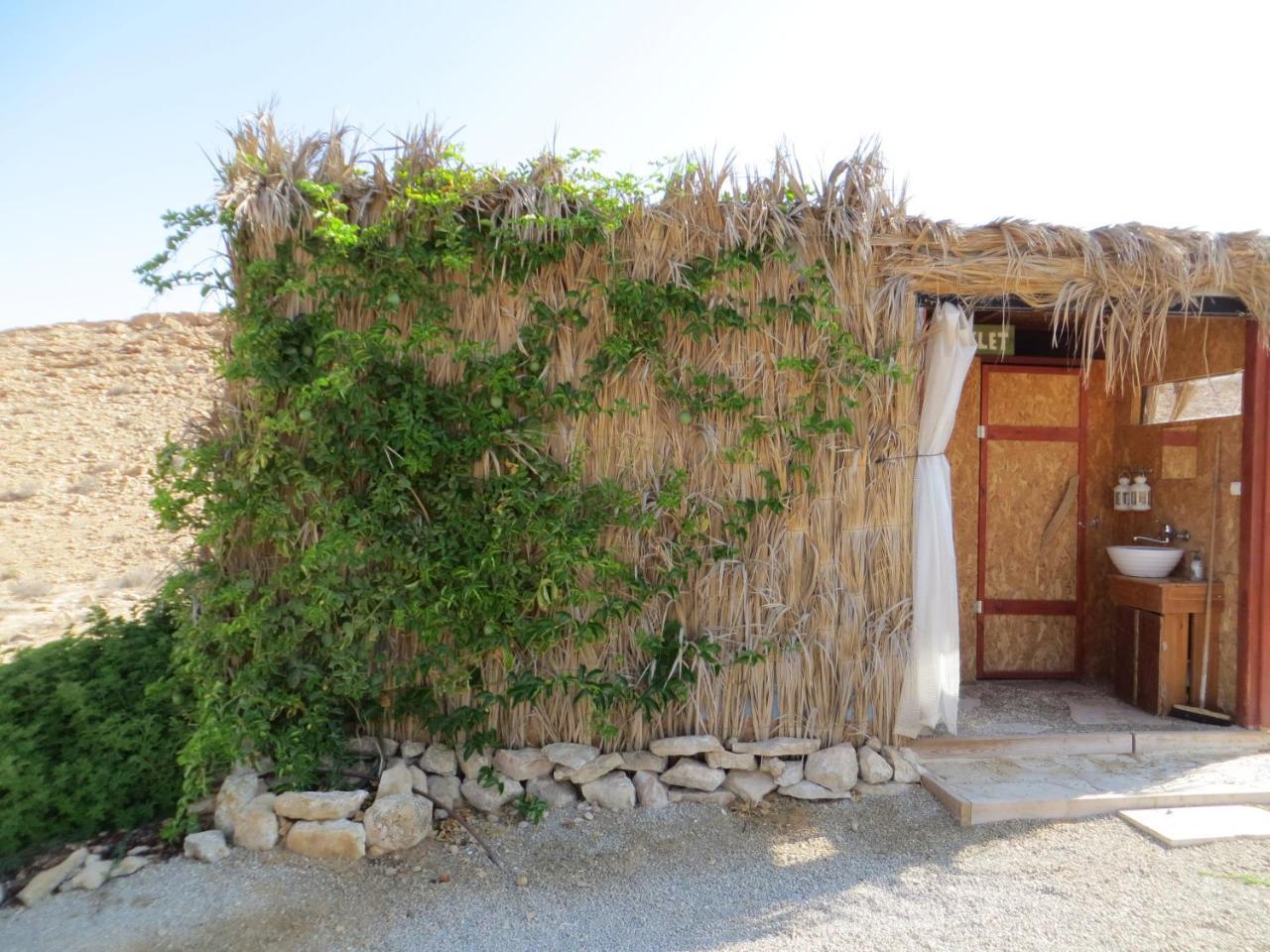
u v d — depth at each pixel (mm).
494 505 4074
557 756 4184
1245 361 5297
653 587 4297
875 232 4477
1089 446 6621
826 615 4492
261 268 3861
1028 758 4828
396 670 4066
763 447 4449
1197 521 5715
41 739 3740
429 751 4176
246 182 3959
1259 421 5215
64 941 2980
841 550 4516
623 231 4293
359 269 4027
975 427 6531
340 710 4074
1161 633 5496
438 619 4008
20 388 15922
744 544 4438
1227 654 5367
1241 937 3117
